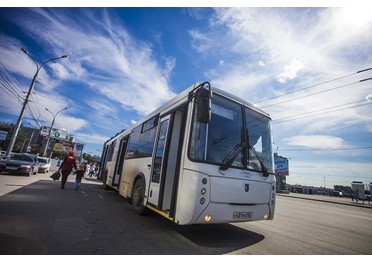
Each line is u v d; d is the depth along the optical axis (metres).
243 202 4.03
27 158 15.55
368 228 7.54
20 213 4.87
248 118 4.86
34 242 3.31
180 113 5.17
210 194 3.68
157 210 4.59
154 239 3.97
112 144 11.83
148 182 5.46
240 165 4.23
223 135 4.26
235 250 3.78
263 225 6.33
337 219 9.44
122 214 5.81
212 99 4.41
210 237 4.39
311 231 6.11
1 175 12.47
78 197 7.95
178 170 4.13
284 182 43.12
